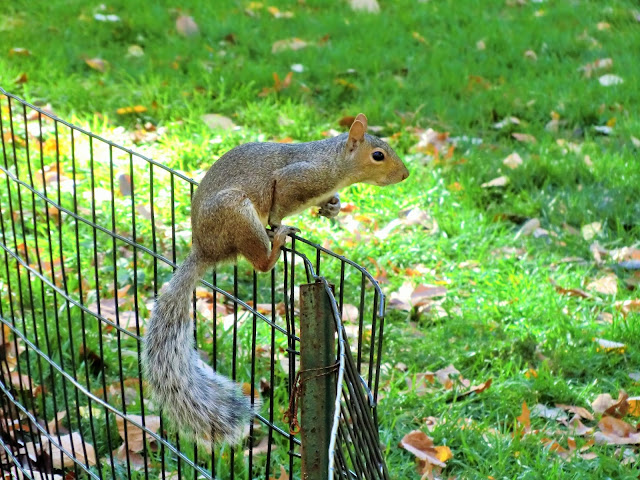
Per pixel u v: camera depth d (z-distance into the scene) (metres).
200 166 8.70
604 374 6.24
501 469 5.14
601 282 7.30
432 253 7.73
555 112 10.18
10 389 5.20
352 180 4.97
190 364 4.08
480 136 9.89
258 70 10.63
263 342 6.32
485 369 6.25
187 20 11.75
